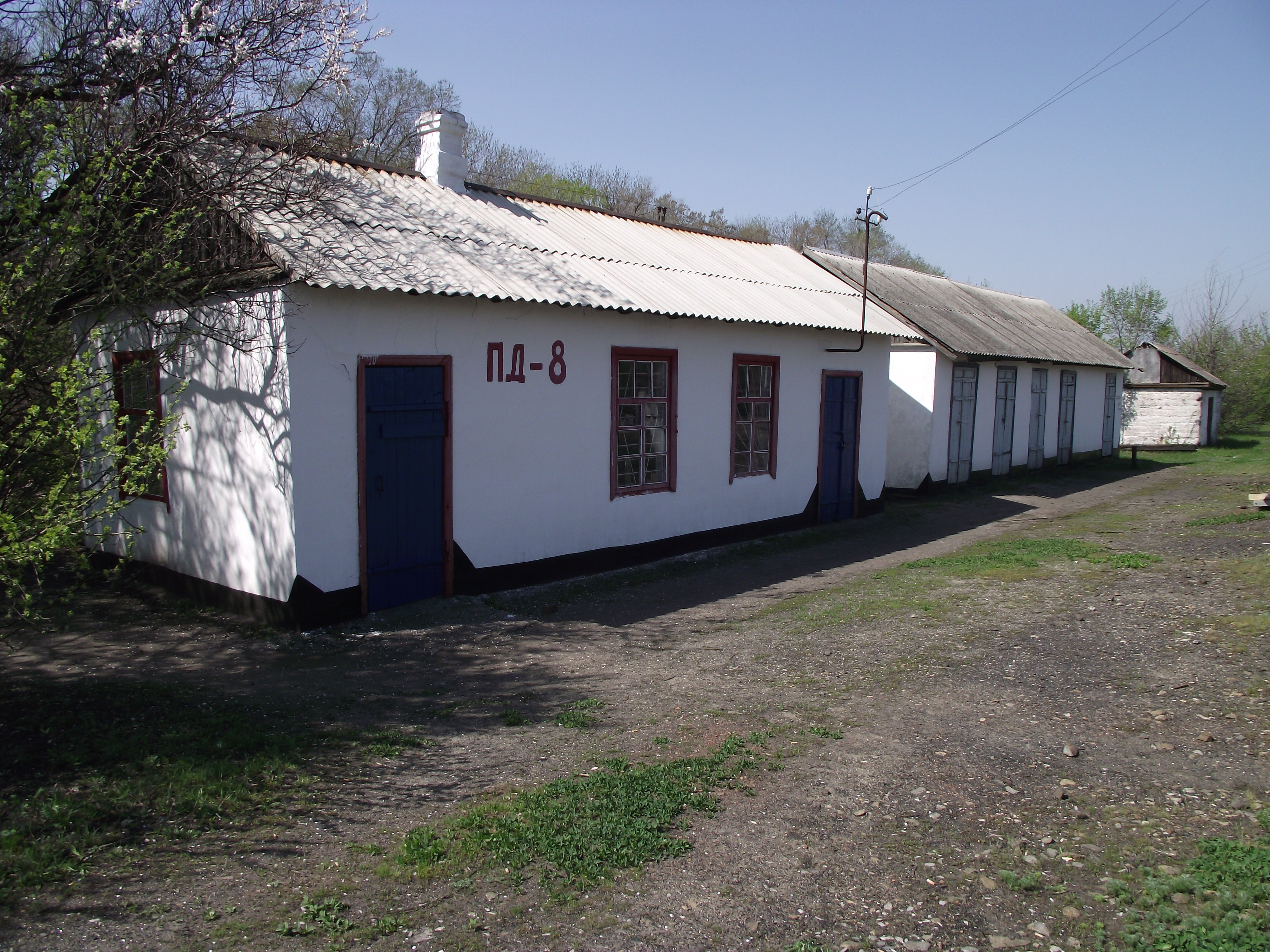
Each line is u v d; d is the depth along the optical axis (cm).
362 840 379
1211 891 324
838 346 1327
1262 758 442
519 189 3089
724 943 307
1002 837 378
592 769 458
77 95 639
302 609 709
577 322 924
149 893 331
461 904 329
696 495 1101
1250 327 4128
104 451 457
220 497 769
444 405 805
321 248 713
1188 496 1617
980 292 2406
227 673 625
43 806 393
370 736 503
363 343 735
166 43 666
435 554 812
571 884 344
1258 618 668
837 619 756
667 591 913
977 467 1888
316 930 310
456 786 438
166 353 659
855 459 1395
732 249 1458
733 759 465
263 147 730
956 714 521
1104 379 2506
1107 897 329
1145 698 533
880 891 339
